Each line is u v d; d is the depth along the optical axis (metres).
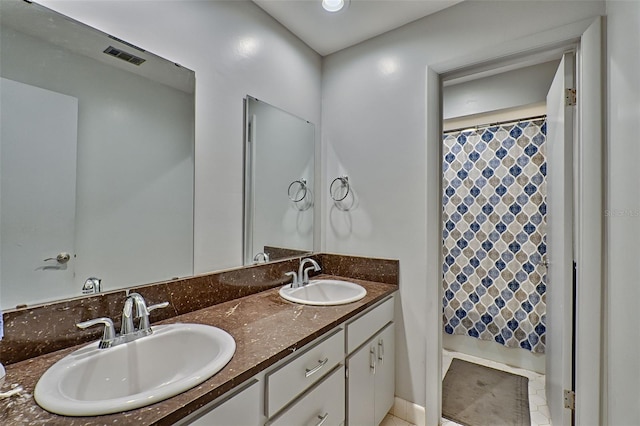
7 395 0.72
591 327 1.32
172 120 1.33
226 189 1.56
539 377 2.31
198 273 1.42
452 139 2.76
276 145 1.87
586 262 1.33
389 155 1.94
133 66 1.21
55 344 0.96
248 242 1.67
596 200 1.31
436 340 1.80
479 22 1.64
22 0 0.95
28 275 0.94
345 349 1.37
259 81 1.75
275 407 0.99
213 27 1.50
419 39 1.83
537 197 2.41
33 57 0.97
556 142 1.67
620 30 1.16
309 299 1.82
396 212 1.91
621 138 1.15
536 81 2.21
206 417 0.77
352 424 1.41
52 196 1.00
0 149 0.90
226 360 0.89
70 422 0.64
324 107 2.25
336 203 2.17
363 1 1.68
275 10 1.77
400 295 1.88
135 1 1.21
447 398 2.05
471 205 2.66
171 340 1.09
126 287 1.17
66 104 1.03
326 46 2.13
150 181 1.26
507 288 2.51
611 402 1.23
